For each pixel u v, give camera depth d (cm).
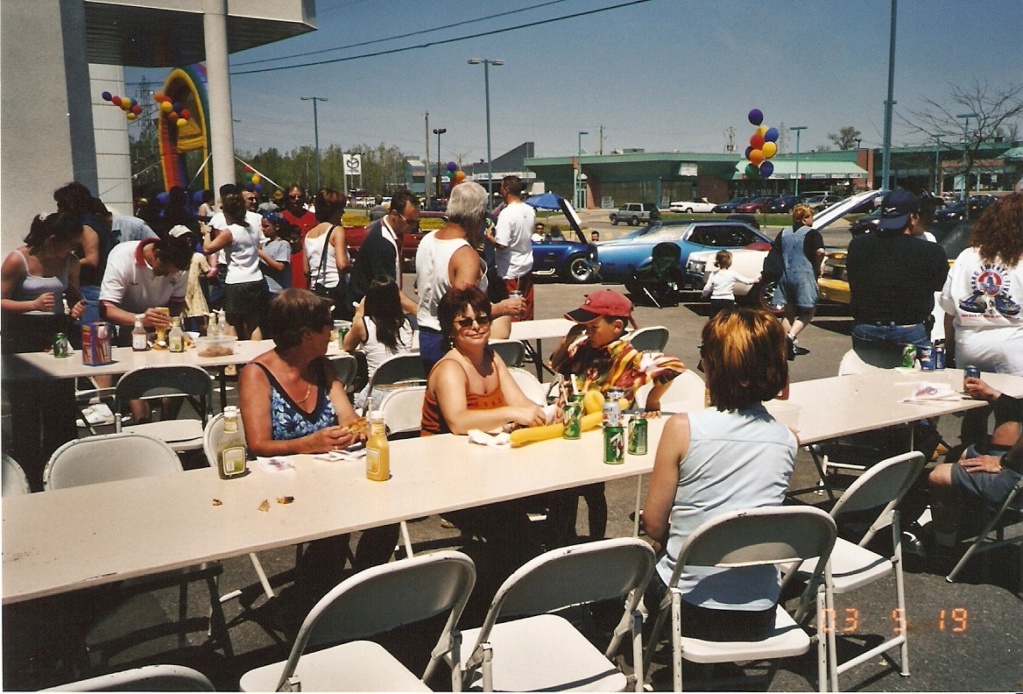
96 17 1461
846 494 306
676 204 5991
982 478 394
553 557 233
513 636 277
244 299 816
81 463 336
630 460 336
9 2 525
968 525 425
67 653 307
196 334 621
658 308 1382
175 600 394
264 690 243
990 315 471
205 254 877
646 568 256
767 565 284
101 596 322
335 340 639
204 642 355
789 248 950
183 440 488
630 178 7262
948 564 425
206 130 1847
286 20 1500
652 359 407
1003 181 1709
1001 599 392
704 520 276
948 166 1927
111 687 189
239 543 248
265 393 350
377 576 220
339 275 796
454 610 248
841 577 314
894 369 515
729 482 273
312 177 5266
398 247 670
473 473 315
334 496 289
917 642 355
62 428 514
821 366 905
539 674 257
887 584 407
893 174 2022
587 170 7362
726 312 279
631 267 1491
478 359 388
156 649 349
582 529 472
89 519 268
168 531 257
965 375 436
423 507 278
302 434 355
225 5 1406
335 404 368
